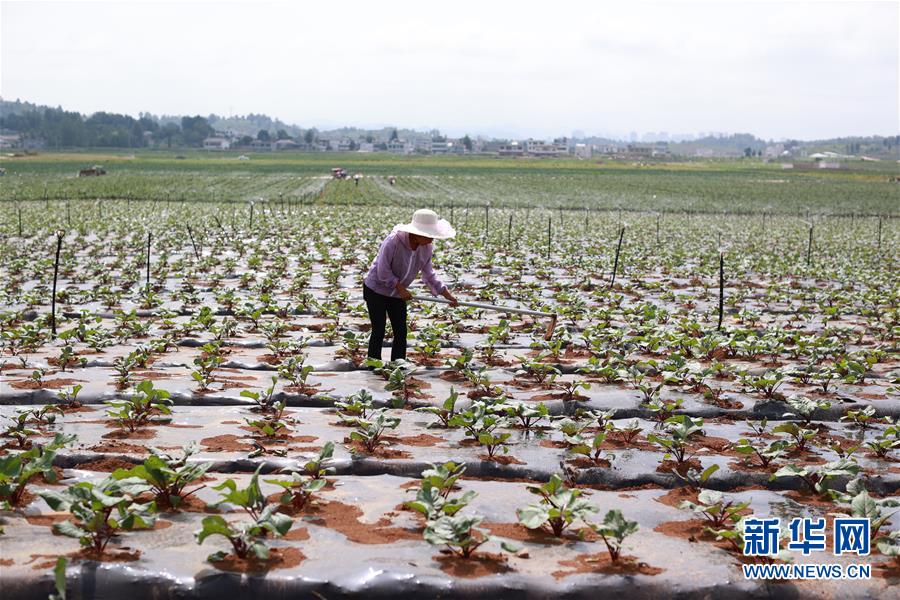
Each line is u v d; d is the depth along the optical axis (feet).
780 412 31.73
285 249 90.89
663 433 28.96
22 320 47.39
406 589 17.17
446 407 27.89
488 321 49.80
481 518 18.29
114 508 20.08
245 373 36.09
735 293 66.39
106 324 47.70
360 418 27.63
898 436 27.12
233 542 17.99
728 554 19.33
